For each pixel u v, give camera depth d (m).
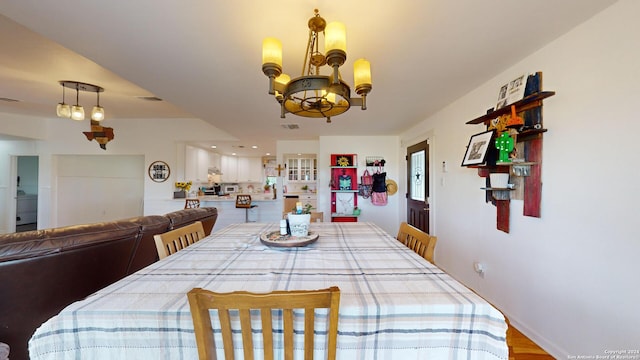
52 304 1.47
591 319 1.39
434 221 3.30
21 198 6.02
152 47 1.68
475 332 0.80
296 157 6.27
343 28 1.11
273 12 1.35
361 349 0.80
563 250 1.55
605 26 1.32
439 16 1.38
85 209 5.79
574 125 1.48
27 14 1.33
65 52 2.32
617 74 1.27
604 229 1.33
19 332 1.38
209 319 0.75
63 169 5.53
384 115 3.35
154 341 0.79
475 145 2.15
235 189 8.05
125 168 5.99
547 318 1.66
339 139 4.76
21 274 1.34
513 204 1.95
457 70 2.02
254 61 1.87
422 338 0.81
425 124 3.55
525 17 1.38
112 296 0.87
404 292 0.90
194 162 5.99
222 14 1.36
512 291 1.97
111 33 1.51
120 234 1.76
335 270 1.14
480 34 1.54
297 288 0.95
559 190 1.58
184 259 1.30
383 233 1.96
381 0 1.26
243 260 1.29
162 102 3.90
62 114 3.18
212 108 3.03
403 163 4.52
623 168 1.25
